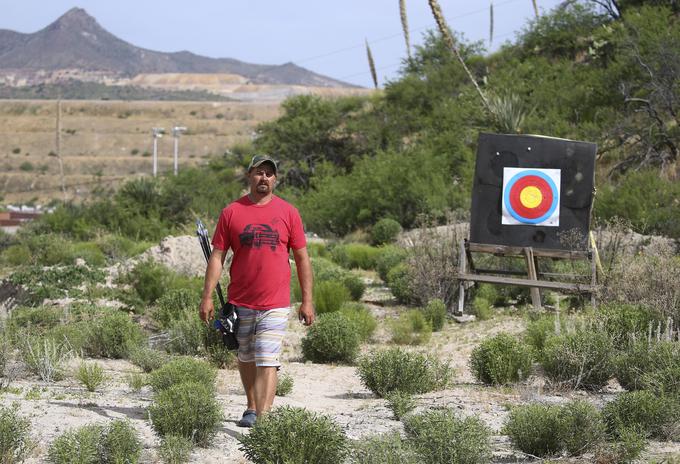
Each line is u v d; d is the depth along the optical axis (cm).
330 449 1131
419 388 1897
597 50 8700
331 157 10812
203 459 1243
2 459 1149
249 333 1392
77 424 1389
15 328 2500
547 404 1622
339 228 8044
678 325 2322
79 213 8294
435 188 7281
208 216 7819
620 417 1410
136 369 2222
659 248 3444
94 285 3625
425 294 3472
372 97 11719
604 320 2225
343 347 2438
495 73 9856
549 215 3266
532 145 3319
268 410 1382
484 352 2033
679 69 6969
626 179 5931
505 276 3675
